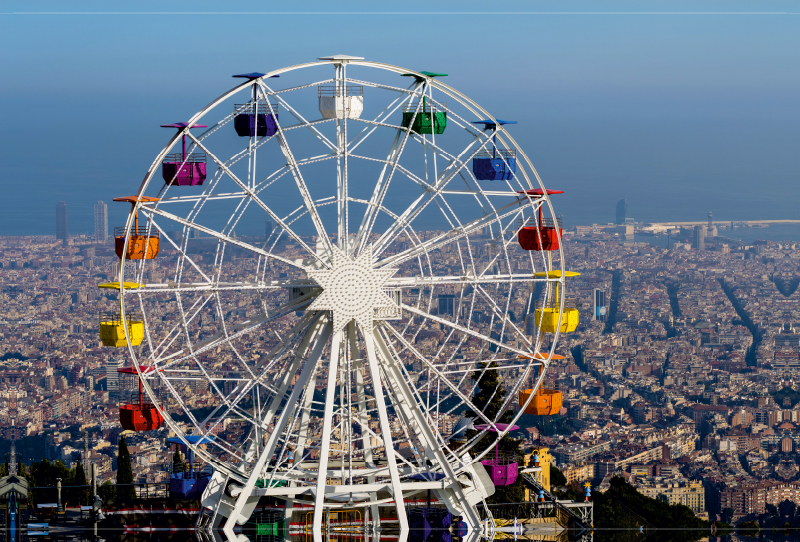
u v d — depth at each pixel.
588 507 72.75
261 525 59.25
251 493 52.56
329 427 51.00
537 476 83.12
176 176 53.38
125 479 88.12
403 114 57.44
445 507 60.28
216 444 53.72
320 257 52.44
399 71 53.53
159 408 51.47
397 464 58.97
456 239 55.62
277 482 56.81
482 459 58.66
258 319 53.31
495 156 59.66
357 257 52.22
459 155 55.50
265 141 52.53
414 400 54.75
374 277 52.41
